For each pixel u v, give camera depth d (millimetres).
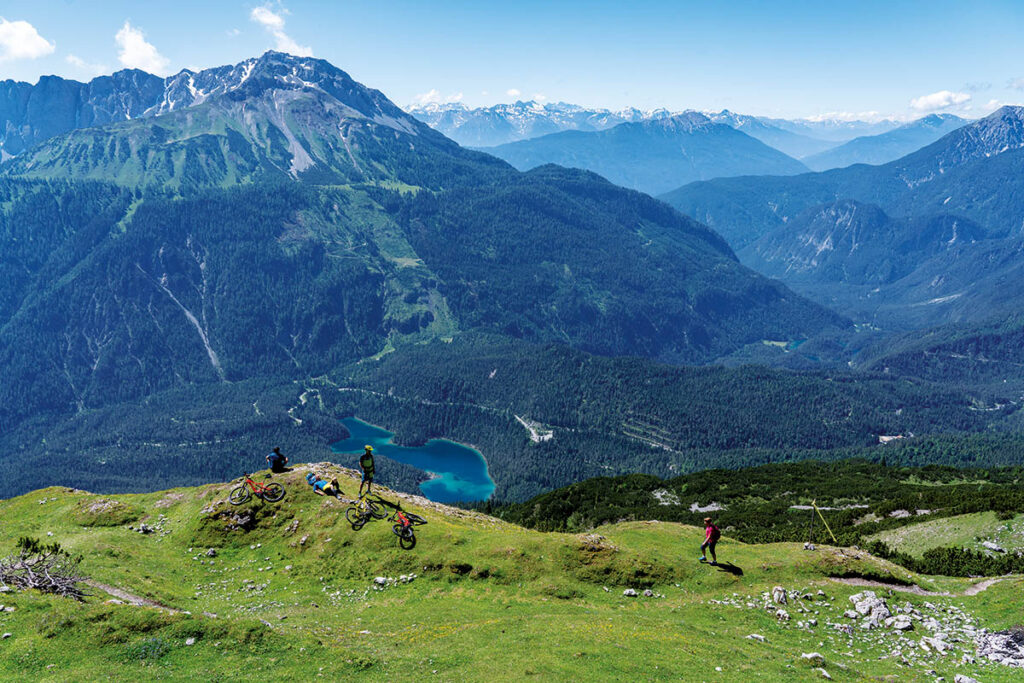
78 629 27719
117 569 39469
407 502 54594
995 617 35812
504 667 26234
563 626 31000
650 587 40031
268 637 28625
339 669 26375
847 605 37438
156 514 52062
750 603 37594
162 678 25156
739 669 27188
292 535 45969
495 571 40094
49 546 37938
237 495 49875
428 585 39281
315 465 57062
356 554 42719
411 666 26781
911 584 41812
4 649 26266
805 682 26266
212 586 40875
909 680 27719
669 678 25719
